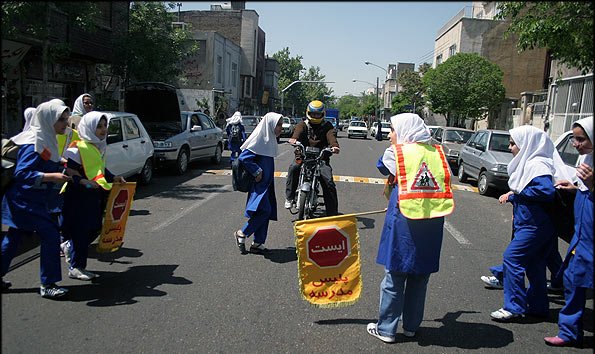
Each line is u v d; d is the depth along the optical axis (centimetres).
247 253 621
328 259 425
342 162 1819
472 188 1339
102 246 512
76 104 782
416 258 377
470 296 506
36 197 443
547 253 449
